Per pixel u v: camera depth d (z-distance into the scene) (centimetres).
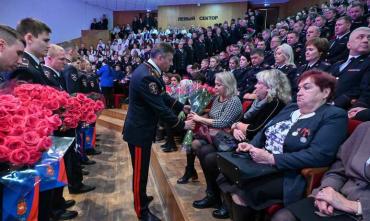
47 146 90
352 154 128
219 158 156
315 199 120
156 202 253
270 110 182
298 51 383
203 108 251
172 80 394
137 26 1191
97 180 294
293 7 1127
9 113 91
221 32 871
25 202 90
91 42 1192
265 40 563
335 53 313
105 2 1229
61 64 229
